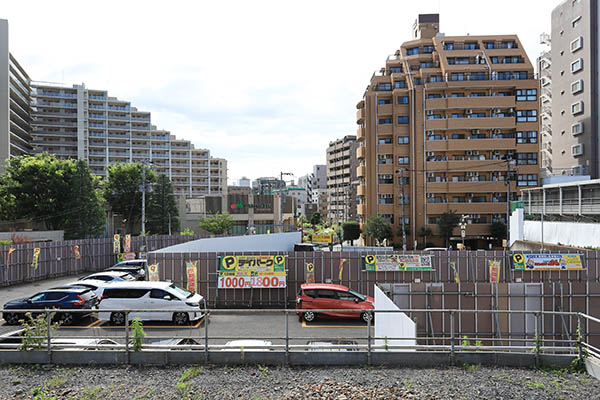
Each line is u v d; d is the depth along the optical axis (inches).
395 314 421.1
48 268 1143.6
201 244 1105.4
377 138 2364.7
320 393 306.2
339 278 811.4
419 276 813.9
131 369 357.1
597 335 538.3
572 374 341.1
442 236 2174.0
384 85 2407.7
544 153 2694.4
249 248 1352.1
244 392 309.3
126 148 4028.1
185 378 333.1
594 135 2053.4
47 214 1761.8
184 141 4362.7
